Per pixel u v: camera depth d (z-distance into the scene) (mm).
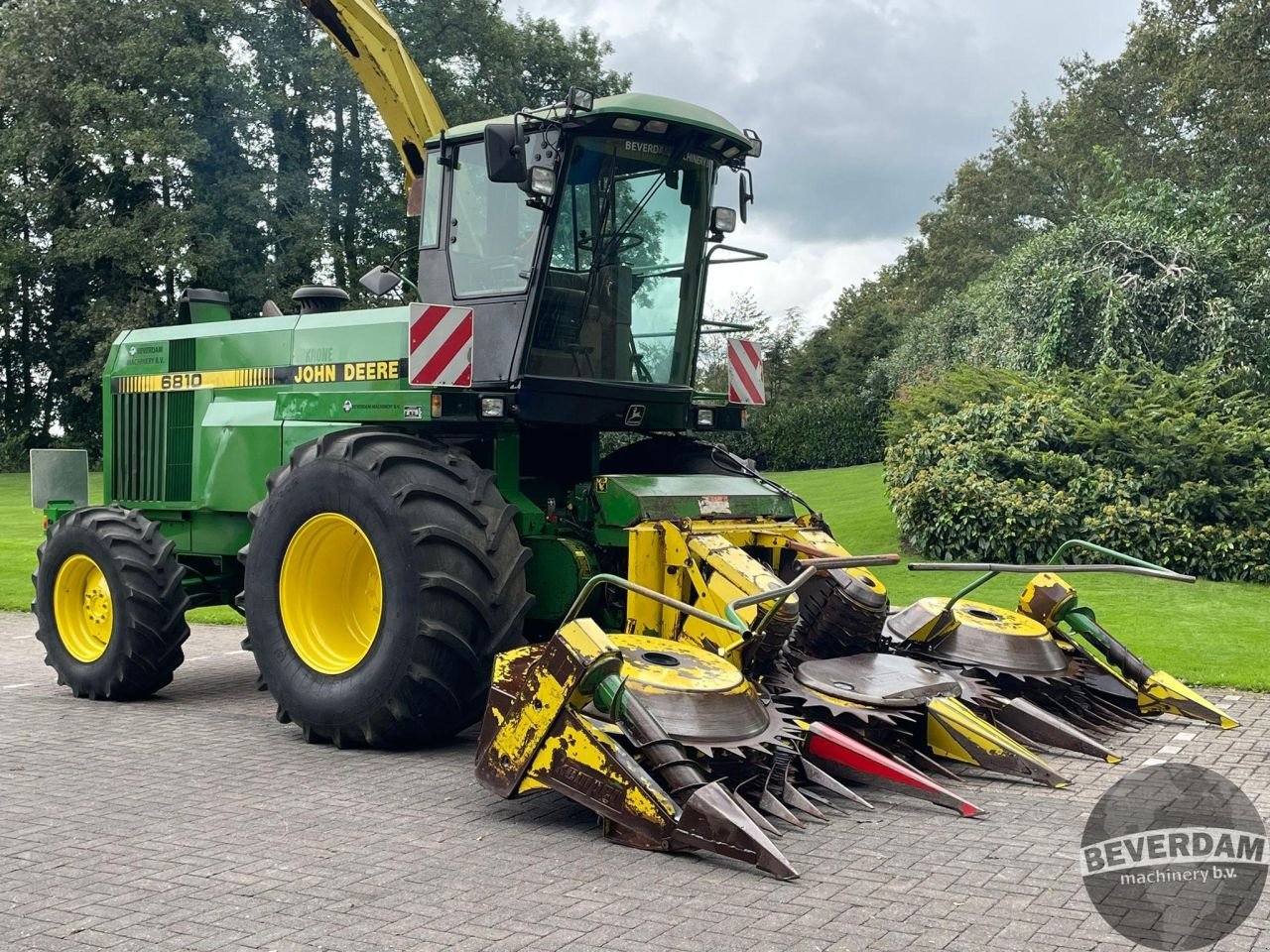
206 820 4875
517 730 4906
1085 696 6703
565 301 6684
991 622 6660
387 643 5895
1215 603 10570
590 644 4715
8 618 11766
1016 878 4160
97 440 36469
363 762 5918
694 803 4340
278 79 31328
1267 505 12117
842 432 29234
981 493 12594
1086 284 15141
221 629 11000
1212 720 6570
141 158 30844
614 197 6730
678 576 5980
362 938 3594
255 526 6527
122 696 7652
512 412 6547
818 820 4871
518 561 6051
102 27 30766
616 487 6363
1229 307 14477
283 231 29953
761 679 5684
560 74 34656
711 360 24016
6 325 36188
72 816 4941
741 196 7215
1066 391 13953
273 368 7594
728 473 7426
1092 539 12266
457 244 6914
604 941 3561
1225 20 28984
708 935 3609
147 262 29953
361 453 6156
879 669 5879
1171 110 31375
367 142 32750
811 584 6277
